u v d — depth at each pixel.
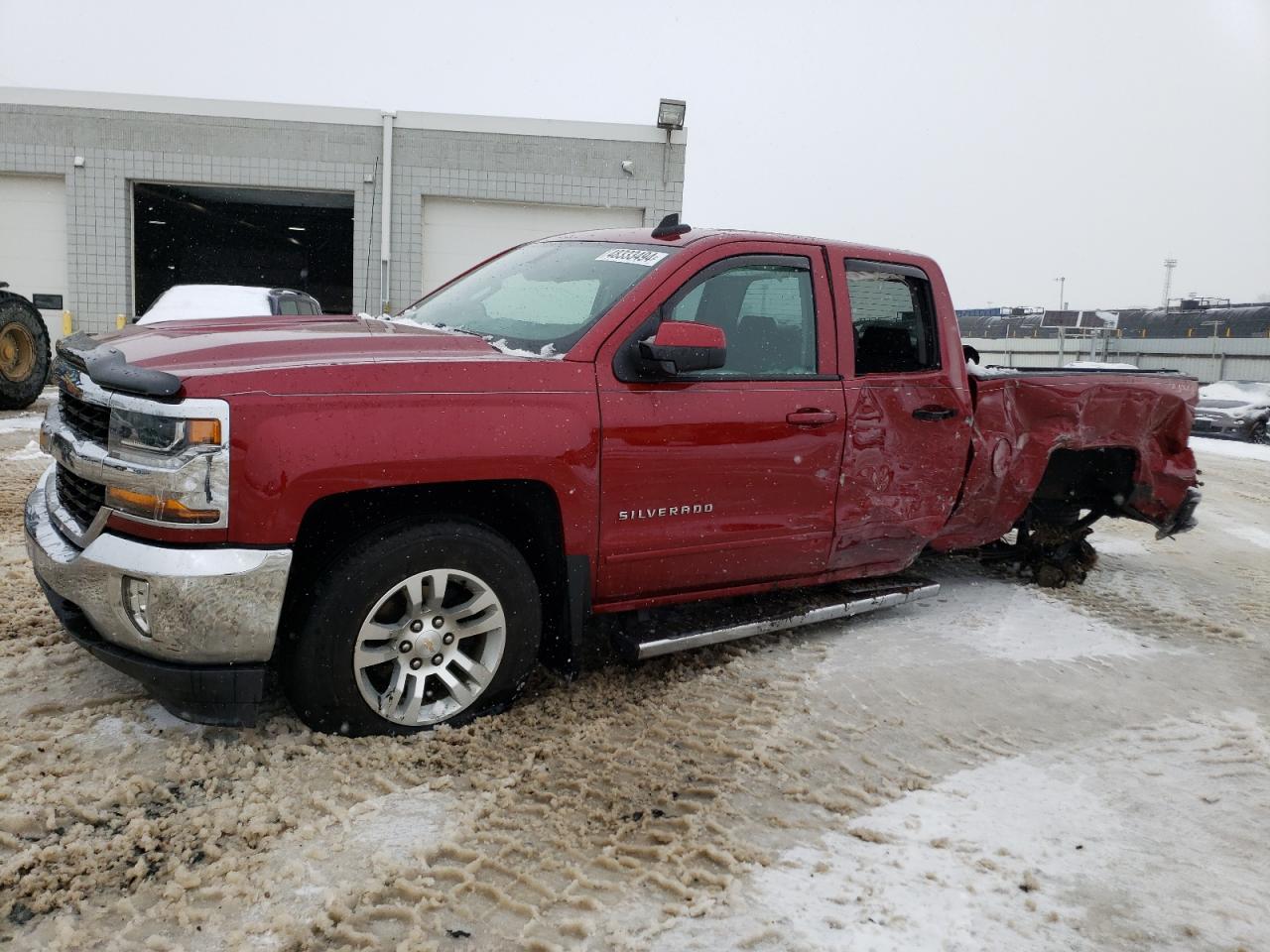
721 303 3.58
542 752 2.96
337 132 19.34
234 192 20.66
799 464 3.64
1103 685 3.87
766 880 2.35
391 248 19.81
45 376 11.14
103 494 2.71
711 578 3.58
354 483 2.68
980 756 3.15
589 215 20.23
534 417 2.98
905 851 2.53
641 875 2.34
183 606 2.53
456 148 19.55
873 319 4.05
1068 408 4.68
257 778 2.64
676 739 3.12
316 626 2.73
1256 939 2.23
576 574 3.16
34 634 3.60
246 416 2.54
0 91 18.58
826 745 3.15
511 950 2.05
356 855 2.35
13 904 2.09
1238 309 26.28
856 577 4.23
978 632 4.45
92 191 19.02
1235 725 3.51
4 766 2.62
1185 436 5.21
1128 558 6.39
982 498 4.48
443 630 2.96
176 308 10.05
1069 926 2.24
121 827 2.40
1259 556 6.73
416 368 2.85
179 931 2.04
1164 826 2.75
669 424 3.26
